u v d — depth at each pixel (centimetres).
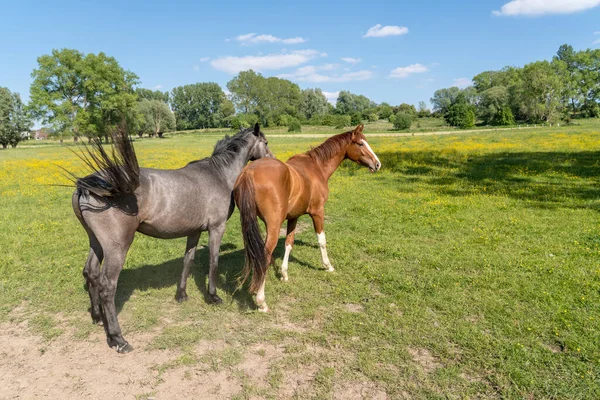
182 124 11219
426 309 489
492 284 550
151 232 448
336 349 409
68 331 453
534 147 2520
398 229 858
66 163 2350
